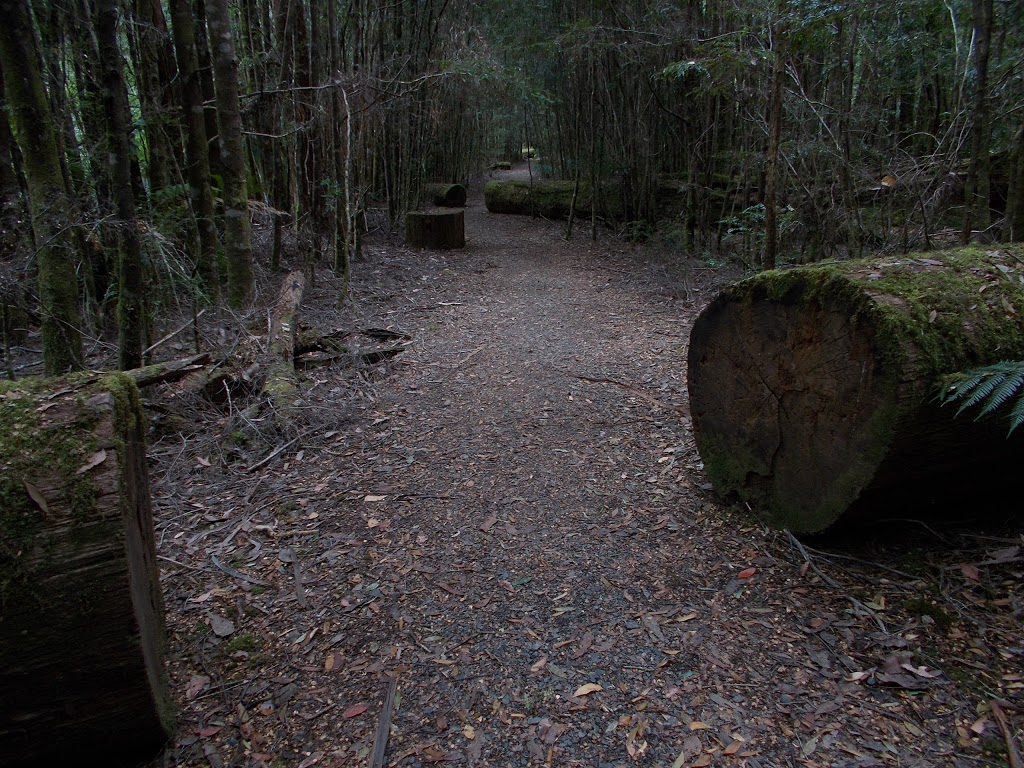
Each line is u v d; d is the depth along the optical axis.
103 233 4.11
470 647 2.05
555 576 2.38
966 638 1.94
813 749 1.63
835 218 5.76
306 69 7.58
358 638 2.12
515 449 3.44
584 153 11.04
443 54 10.09
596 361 4.82
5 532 1.33
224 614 2.28
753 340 2.54
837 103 5.81
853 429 2.14
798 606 2.15
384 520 2.82
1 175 4.51
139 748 1.69
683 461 3.22
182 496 3.10
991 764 1.57
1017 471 2.28
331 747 1.72
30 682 1.38
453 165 15.18
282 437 3.63
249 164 7.82
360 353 4.77
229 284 5.41
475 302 6.78
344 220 6.97
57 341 3.39
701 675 1.89
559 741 1.70
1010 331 2.04
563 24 9.45
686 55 7.78
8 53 3.04
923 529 2.42
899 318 1.98
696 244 8.90
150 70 5.68
